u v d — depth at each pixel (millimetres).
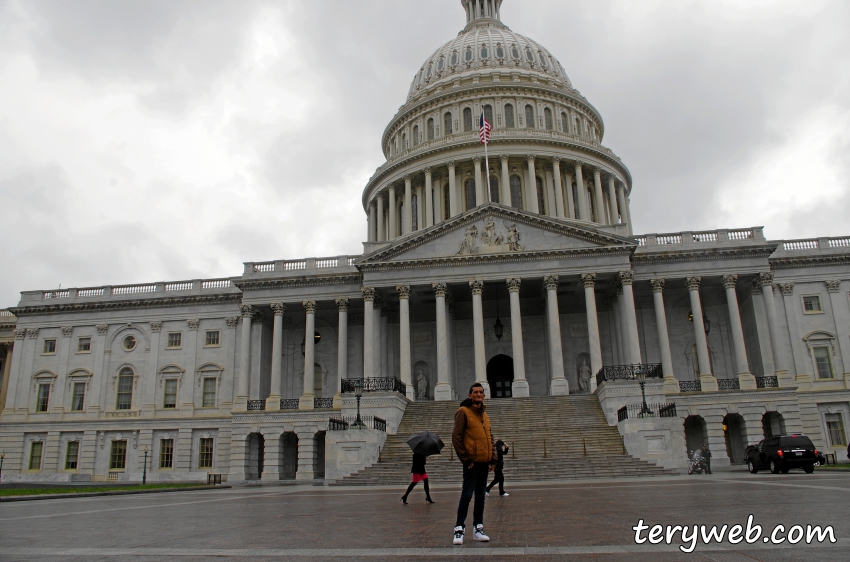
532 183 74438
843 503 14070
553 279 53531
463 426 9812
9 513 17281
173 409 62594
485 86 81375
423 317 62875
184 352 63906
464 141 76000
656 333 57969
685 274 54656
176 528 12812
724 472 37938
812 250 57469
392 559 8367
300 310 62500
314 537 10883
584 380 57375
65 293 67938
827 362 55156
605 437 40500
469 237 55344
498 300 62125
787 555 7926
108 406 63969
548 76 86250
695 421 52250
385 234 83375
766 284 53625
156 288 67000
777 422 50469
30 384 66125
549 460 35781
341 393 48312
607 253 53250
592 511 14156
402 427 46719
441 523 12719
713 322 58500
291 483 48312
